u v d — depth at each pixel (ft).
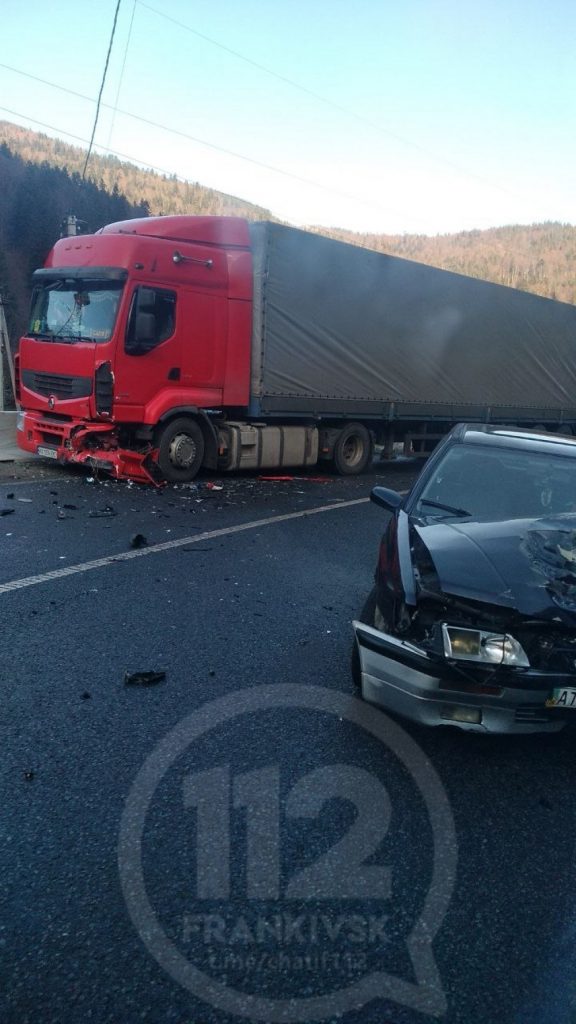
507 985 7.57
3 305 67.26
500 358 56.95
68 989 7.20
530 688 10.80
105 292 35.14
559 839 10.09
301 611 19.13
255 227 39.42
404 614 11.75
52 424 37.29
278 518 31.37
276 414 41.55
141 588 20.17
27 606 18.04
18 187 271.49
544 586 11.46
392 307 47.14
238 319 39.24
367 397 46.83
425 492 15.75
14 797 10.16
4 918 8.02
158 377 36.45
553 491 15.49
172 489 36.70
